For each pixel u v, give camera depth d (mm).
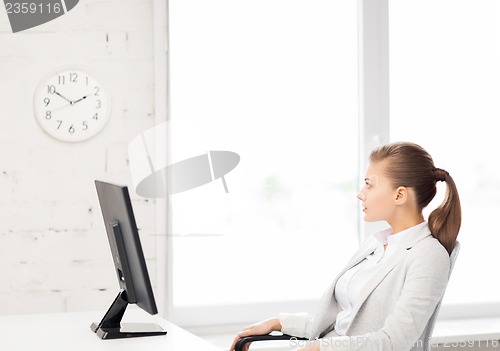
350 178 3523
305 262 3475
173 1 3305
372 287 2252
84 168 3182
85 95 3166
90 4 3178
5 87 3105
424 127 3607
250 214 3408
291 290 3463
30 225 3139
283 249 3453
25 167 3129
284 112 3449
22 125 3123
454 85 3639
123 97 3211
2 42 3100
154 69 3234
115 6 3201
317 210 3486
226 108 3377
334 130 3506
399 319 2107
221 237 3375
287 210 3455
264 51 3422
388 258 2281
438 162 3639
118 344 2176
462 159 3658
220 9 3367
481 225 3682
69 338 2264
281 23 3443
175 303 3336
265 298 3434
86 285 3186
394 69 3566
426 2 3596
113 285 3211
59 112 3141
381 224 3525
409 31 3580
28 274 3137
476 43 3656
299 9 3463
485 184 3682
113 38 3201
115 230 2244
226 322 3387
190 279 3346
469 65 3652
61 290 3166
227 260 3385
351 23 3520
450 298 3652
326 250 3498
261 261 3426
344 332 2414
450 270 2254
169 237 3260
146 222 3236
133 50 3221
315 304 3477
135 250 2186
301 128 3471
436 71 3615
